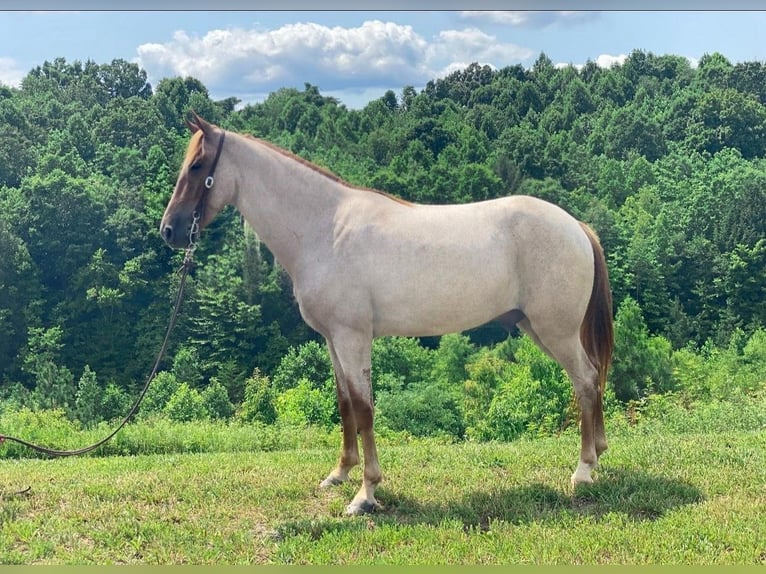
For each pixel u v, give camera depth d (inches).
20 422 488.4
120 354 1818.4
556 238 197.2
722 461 231.0
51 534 182.2
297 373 1470.2
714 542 170.4
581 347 206.7
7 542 176.7
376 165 3233.3
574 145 3287.4
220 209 206.8
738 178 2509.8
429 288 192.2
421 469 236.2
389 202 202.1
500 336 1747.0
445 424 1015.6
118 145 2827.3
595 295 207.0
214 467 251.3
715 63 4109.3
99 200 1959.9
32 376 1707.7
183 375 1619.1
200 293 1802.4
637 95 4131.4
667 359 1122.7
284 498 209.2
